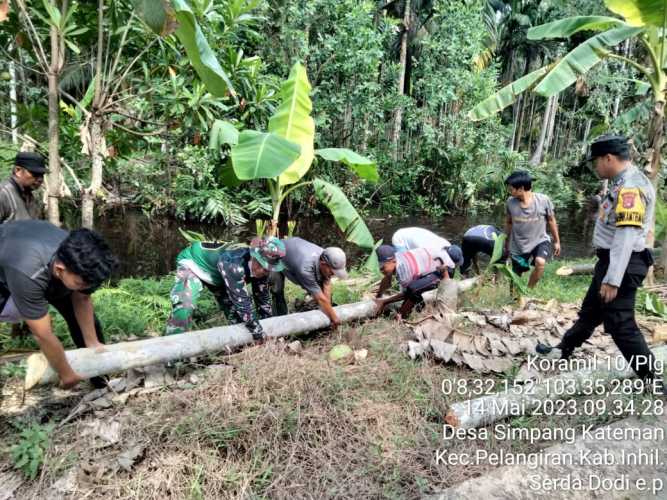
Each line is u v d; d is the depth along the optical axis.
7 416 2.59
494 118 14.92
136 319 3.97
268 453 2.36
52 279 2.11
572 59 5.01
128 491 2.13
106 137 4.89
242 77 5.43
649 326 4.27
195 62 2.33
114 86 4.45
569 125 25.72
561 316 4.32
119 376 3.02
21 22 3.77
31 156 3.14
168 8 2.07
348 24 10.61
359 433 2.53
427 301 4.47
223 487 2.20
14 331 3.35
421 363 3.27
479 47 13.76
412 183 15.05
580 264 7.01
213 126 4.66
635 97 12.66
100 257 1.89
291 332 3.54
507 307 4.65
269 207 11.65
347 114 13.12
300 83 4.64
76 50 3.62
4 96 5.50
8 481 2.18
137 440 2.39
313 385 2.75
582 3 12.65
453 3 12.58
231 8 4.91
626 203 2.68
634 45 13.02
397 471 2.31
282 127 4.68
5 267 1.99
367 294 5.02
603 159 2.83
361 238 4.63
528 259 5.14
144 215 11.30
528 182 4.84
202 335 3.09
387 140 14.44
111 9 3.95
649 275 5.93
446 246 4.55
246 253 3.23
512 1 19.91
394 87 12.99
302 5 10.23
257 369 2.82
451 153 14.50
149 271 7.58
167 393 2.74
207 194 10.88
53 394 2.84
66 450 2.32
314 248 3.61
